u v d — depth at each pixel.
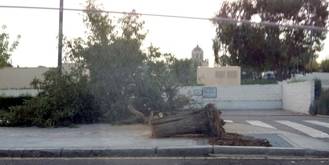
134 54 16.72
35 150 10.08
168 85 17.25
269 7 48.94
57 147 10.36
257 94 31.92
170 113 14.80
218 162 9.13
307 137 12.44
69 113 15.48
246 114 25.45
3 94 33.09
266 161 9.25
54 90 15.74
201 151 10.03
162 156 9.88
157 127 12.04
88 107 16.28
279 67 49.25
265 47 48.25
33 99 15.88
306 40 50.03
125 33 17.25
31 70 42.75
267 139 11.61
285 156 9.86
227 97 31.77
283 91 31.66
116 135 12.71
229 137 11.74
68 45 17.00
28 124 15.64
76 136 12.55
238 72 36.44
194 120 11.88
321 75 46.03
